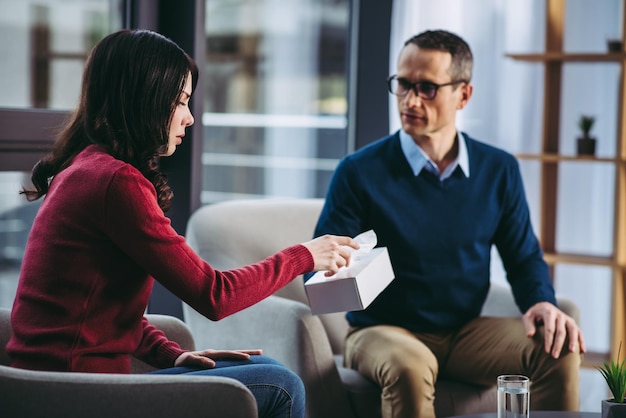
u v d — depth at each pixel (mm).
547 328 2660
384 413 2518
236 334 2793
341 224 2840
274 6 3873
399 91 2883
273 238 3096
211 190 3740
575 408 2621
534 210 4422
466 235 2871
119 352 1963
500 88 4336
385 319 2863
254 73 3832
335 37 4066
